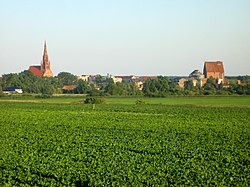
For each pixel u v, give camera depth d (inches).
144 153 1304.1
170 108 3777.1
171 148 1381.6
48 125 2213.3
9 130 1943.9
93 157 1224.8
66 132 1861.5
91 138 1635.1
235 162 1146.0
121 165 1081.4
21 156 1217.4
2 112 3270.2
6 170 1051.3
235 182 923.4
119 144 1446.9
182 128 2107.5
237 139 1670.8
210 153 1290.6
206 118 2785.4
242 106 4121.6
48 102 4864.7
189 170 1024.9
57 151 1307.8
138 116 2930.6
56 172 1008.2
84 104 4416.8
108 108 3779.5
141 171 1010.7
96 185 894.4
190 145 1466.5
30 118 2694.4
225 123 2420.0
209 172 1008.2
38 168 1061.8
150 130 1995.6
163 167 1055.0
